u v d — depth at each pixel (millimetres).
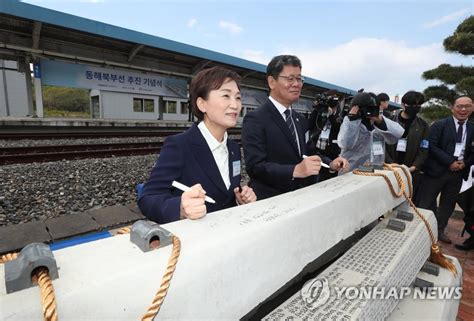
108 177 4996
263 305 1364
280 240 1010
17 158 5766
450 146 3256
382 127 2566
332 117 3117
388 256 1452
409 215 2002
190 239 831
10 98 19312
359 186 1584
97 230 3002
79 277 617
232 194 1438
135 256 716
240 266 866
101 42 12773
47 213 3404
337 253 1869
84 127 12836
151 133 11961
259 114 1976
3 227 2920
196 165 1309
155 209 1107
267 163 1823
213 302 792
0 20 10102
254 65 17641
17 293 544
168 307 688
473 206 3141
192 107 1406
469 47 11625
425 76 13320
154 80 16062
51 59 12461
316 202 1246
